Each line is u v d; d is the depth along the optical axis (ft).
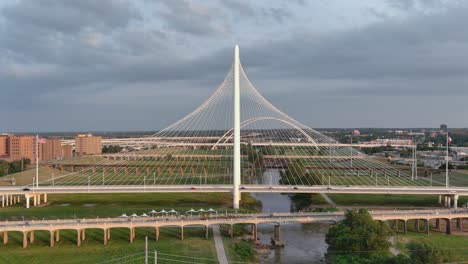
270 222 463.83
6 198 640.17
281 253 431.02
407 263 337.52
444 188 637.30
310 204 650.43
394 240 459.32
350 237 394.32
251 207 634.84
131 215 512.22
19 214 560.61
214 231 481.46
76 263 380.58
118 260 387.14
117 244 431.43
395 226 507.71
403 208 617.21
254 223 464.65
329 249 411.95
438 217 494.59
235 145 613.93
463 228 519.60
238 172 617.62
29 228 422.82
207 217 474.49
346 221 419.33
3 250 412.57
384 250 388.37
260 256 422.41
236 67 636.48
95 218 497.87
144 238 450.71
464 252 427.74
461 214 499.10
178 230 479.82
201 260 389.80
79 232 428.56
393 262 345.72
